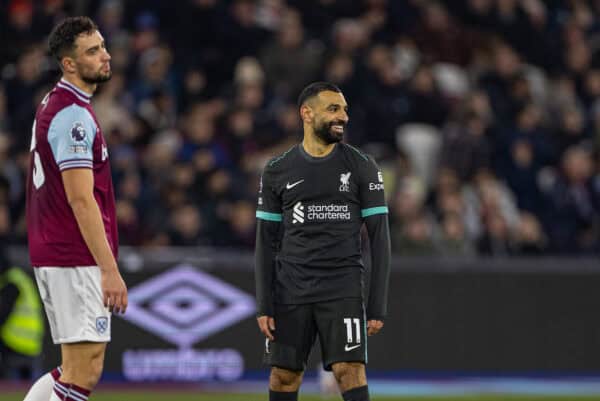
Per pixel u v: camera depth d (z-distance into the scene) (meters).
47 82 51.47
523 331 47.16
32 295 43.78
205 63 59.66
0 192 46.50
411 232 48.34
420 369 46.34
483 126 57.78
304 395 40.78
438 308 46.62
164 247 47.09
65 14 55.81
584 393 42.97
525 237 51.41
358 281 25.16
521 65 66.75
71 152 22.59
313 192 25.06
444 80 62.69
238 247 47.97
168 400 39.47
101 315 23.05
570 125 60.44
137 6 60.59
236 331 45.28
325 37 62.88
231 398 40.16
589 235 54.66
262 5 62.59
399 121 58.19
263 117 53.62
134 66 55.75
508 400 40.72
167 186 48.56
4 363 43.66
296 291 25.12
